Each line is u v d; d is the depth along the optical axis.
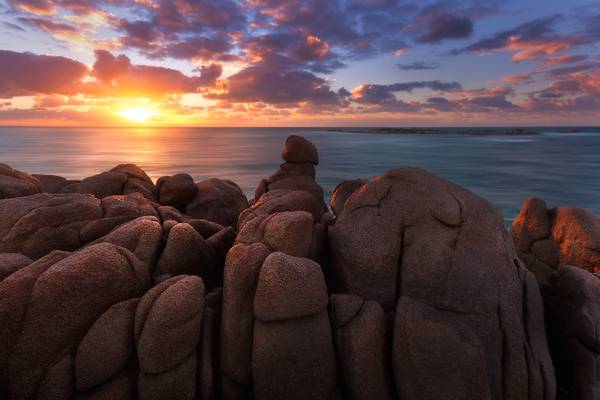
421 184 8.83
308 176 19.75
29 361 5.97
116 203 11.13
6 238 9.08
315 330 6.46
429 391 6.16
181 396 6.22
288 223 7.70
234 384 6.61
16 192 12.20
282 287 6.41
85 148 121.38
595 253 9.73
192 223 10.95
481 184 50.16
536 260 11.05
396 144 147.12
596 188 46.41
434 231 8.05
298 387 6.30
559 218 11.09
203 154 100.44
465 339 6.45
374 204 8.81
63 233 9.63
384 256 7.89
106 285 6.68
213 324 7.02
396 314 6.71
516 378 6.71
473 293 7.33
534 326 7.27
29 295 6.11
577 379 7.03
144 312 6.36
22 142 160.75
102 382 6.12
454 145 138.00
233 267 7.09
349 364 6.43
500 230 8.16
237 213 17.22
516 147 124.19
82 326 6.35
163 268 8.13
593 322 6.97
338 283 8.31
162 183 16.70
